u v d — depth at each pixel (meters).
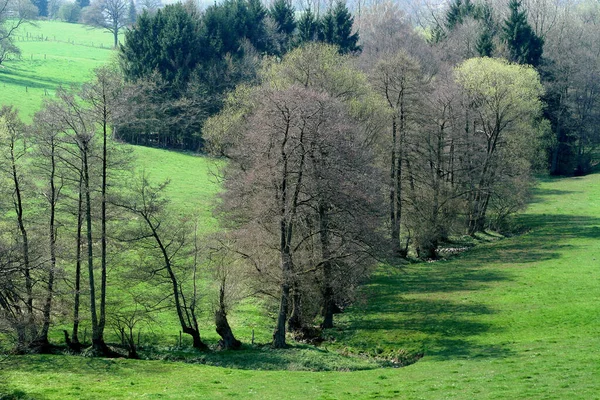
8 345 46.88
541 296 59.44
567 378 34.31
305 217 52.59
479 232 95.44
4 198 49.69
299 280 51.25
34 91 132.62
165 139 125.88
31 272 46.94
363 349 50.62
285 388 37.00
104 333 52.81
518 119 90.69
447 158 82.19
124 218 49.66
